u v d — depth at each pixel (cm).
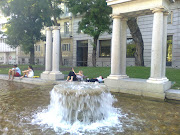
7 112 491
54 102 450
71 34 2542
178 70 1188
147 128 387
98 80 855
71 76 885
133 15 766
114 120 433
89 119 412
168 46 1803
